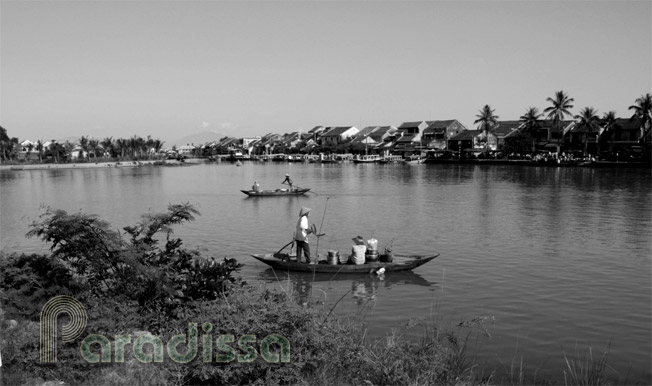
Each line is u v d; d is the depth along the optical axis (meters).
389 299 15.38
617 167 86.06
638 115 91.00
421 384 7.50
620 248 22.86
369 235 26.59
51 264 9.68
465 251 22.39
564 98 100.75
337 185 61.25
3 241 24.80
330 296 15.62
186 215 10.62
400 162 123.44
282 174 89.25
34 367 7.09
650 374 10.38
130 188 60.56
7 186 64.50
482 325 12.84
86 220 9.52
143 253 9.69
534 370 10.38
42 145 148.38
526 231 27.42
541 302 15.05
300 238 18.39
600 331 12.73
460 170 91.31
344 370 7.49
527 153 106.50
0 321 8.27
